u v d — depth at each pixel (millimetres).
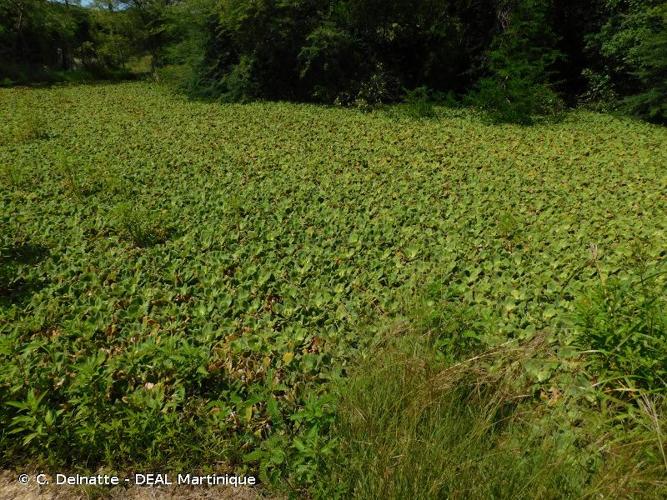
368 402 2994
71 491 2887
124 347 3908
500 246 5426
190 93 16406
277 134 10703
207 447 3035
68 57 27422
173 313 4320
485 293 4570
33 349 3723
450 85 17031
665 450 2559
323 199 6934
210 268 5113
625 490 2420
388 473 2598
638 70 13406
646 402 2771
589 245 5371
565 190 7160
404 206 6609
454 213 6348
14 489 2891
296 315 4332
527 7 14117
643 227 5746
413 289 4660
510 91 12727
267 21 15320
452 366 3088
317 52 15094
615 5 14141
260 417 3217
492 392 3131
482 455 2705
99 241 5668
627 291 3613
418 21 16422
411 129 11344
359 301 4473
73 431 3057
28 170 7906
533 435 2787
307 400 3133
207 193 7148
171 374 3469
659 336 3080
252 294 4664
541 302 4371
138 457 3039
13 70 22594
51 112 13188
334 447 2797
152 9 24938
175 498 2842
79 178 7598
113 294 4645
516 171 8062
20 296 4633
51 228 5973
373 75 15586
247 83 15695
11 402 2990
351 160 8734
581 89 16109
